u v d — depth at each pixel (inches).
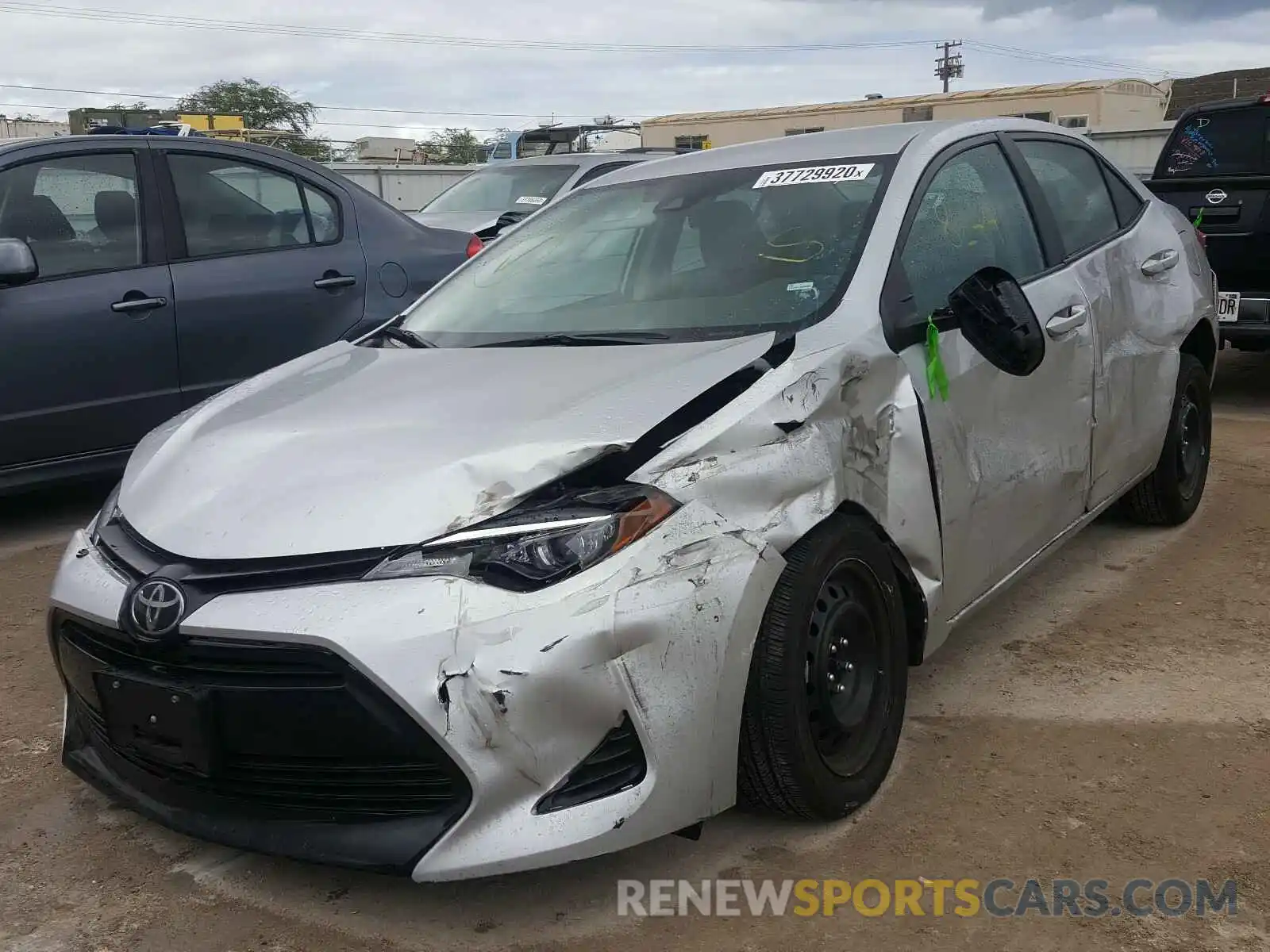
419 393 116.8
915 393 117.0
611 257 143.4
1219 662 144.7
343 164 834.2
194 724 94.1
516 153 742.5
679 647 91.7
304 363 141.3
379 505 95.3
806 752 102.3
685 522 94.8
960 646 153.2
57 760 130.4
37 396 198.4
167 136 218.7
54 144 206.1
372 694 88.4
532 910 100.4
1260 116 310.0
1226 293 290.5
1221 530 194.9
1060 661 146.9
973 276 122.9
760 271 127.7
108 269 207.2
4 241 188.1
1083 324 149.7
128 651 98.8
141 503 109.3
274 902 103.3
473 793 88.4
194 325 215.0
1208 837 107.0
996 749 124.9
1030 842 107.3
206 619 92.4
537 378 115.0
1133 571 177.6
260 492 101.3
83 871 109.0
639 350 119.3
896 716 115.5
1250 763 120.0
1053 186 162.4
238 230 225.0
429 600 89.4
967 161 144.8
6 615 174.6
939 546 119.3
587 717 89.3
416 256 248.4
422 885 104.7
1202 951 91.9
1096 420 154.1
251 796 96.5
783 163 145.2
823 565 103.3
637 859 107.2
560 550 90.9
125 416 208.7
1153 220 184.5
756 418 102.1
